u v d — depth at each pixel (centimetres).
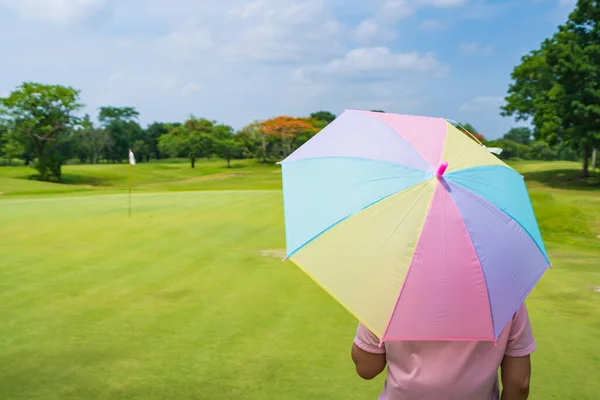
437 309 178
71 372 446
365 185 192
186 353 493
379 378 442
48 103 6762
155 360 475
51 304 654
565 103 4075
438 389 188
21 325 570
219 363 470
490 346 188
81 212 1609
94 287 743
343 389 420
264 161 10688
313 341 529
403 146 198
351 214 188
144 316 608
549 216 1697
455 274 179
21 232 1227
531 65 5128
